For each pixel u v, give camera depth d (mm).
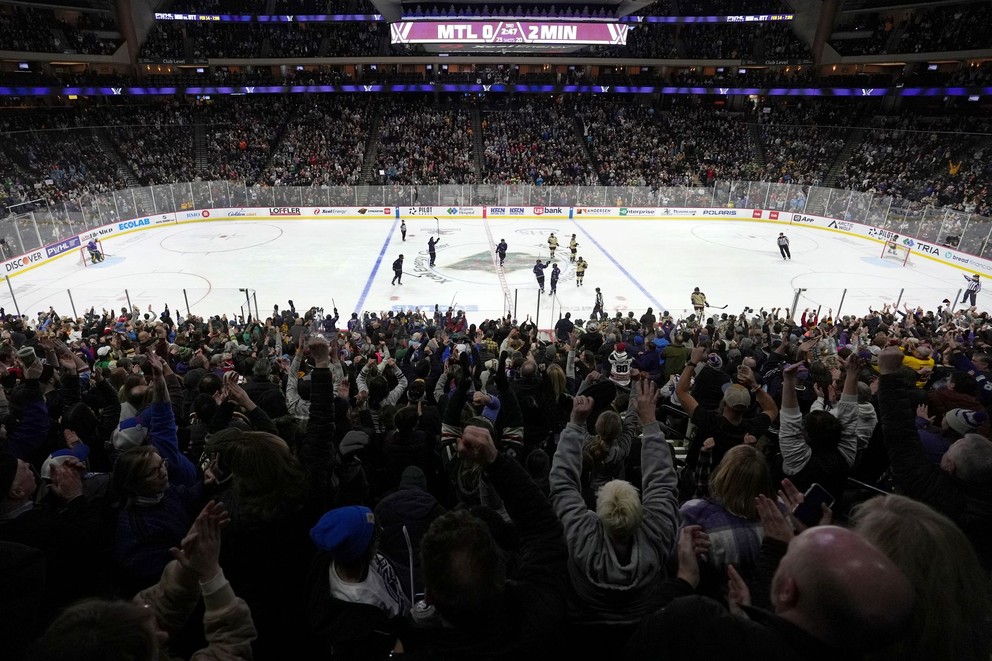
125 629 1548
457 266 29266
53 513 3105
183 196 37531
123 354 11344
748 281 27672
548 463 3957
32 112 41125
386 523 3264
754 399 7480
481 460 2354
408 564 3096
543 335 21734
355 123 47406
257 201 39000
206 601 2074
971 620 1930
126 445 4016
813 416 4078
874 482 5094
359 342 15961
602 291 26172
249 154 43969
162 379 3820
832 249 33438
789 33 49938
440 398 6824
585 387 5324
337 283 26547
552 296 24719
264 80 46469
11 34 38062
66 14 43781
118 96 48156
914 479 3148
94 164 39406
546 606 2104
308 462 3297
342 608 2357
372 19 47188
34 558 2246
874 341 11594
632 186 41156
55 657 1446
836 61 46531
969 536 2986
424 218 40312
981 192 35219
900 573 1535
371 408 6707
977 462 3016
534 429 5398
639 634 1843
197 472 4332
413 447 4621
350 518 2334
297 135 45875
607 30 25859
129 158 41062
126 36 44844
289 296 24844
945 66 44969
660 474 2895
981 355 8039
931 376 8445
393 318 19453
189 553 2021
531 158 45062
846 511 4383
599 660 2564
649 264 30188
